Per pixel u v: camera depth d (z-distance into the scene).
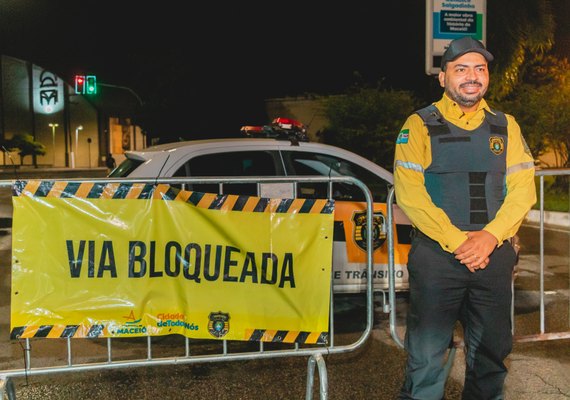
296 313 3.83
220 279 3.77
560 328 5.61
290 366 4.71
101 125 64.44
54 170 46.62
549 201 13.28
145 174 5.37
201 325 3.77
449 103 3.18
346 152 5.84
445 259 3.17
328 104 15.39
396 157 3.24
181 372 4.60
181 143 5.82
